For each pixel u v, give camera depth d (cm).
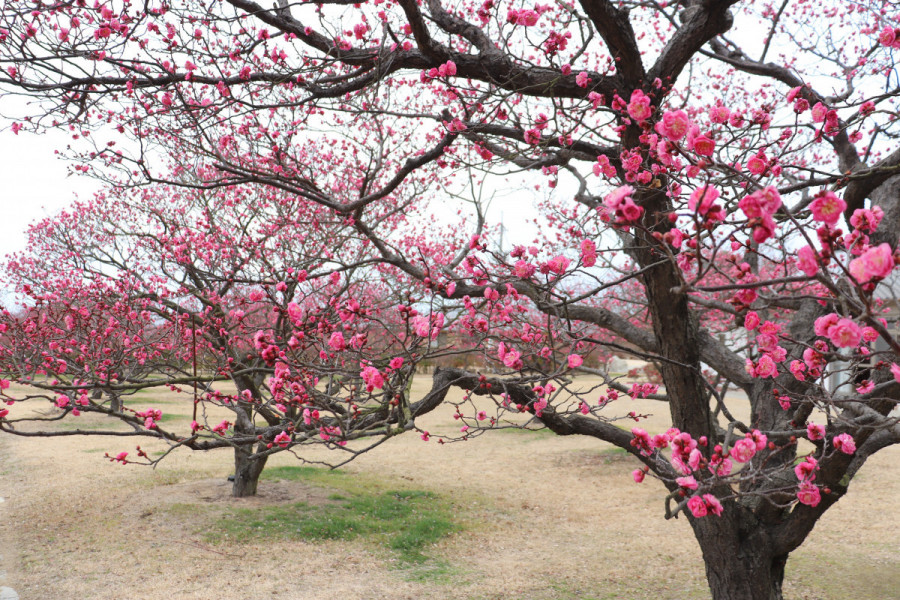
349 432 325
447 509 943
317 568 702
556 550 781
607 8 352
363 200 416
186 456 1248
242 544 764
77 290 834
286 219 728
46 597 606
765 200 135
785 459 416
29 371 486
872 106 304
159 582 647
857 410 312
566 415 471
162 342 591
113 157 530
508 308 405
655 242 324
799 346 396
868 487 998
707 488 212
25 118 439
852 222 162
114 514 866
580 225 506
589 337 343
